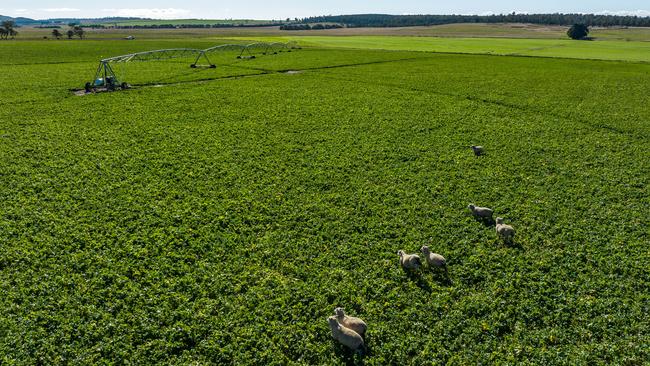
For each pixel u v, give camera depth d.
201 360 10.99
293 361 11.15
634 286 13.84
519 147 27.28
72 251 15.30
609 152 26.42
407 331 12.04
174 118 33.00
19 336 11.36
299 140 28.03
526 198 20.11
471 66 69.75
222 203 19.19
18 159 23.38
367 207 19.09
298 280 14.12
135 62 69.56
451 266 14.91
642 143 28.41
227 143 27.27
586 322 12.32
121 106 36.75
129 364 10.77
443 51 102.62
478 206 19.34
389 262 15.05
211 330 11.90
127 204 18.70
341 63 72.44
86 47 97.75
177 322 12.07
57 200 18.94
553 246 16.14
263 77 55.53
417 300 13.20
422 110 37.16
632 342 11.57
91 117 32.75
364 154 25.72
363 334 11.68
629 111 37.59
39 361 10.79
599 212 18.64
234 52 92.31
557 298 13.26
